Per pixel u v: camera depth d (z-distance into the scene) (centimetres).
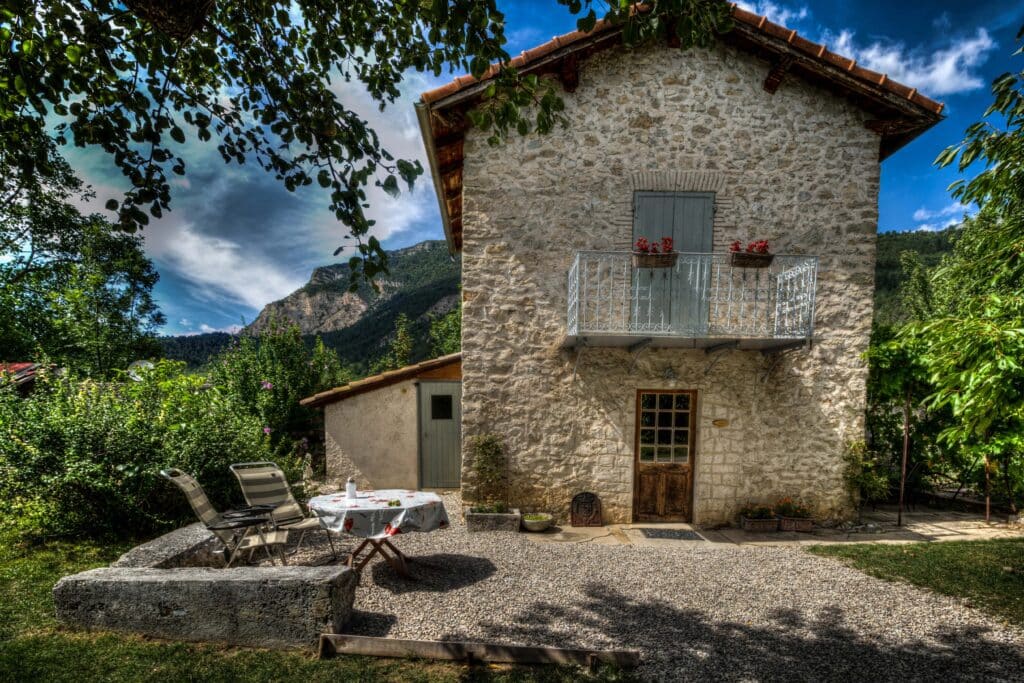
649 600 400
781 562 490
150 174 230
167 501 536
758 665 306
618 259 625
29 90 201
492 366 634
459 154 691
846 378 634
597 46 619
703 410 637
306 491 722
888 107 611
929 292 1291
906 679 294
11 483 478
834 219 630
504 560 487
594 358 638
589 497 632
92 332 1280
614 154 633
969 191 445
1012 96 388
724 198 631
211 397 659
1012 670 304
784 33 580
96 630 322
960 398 332
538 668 289
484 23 206
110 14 212
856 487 627
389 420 855
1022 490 671
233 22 255
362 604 382
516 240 633
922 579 443
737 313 620
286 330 1269
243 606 312
